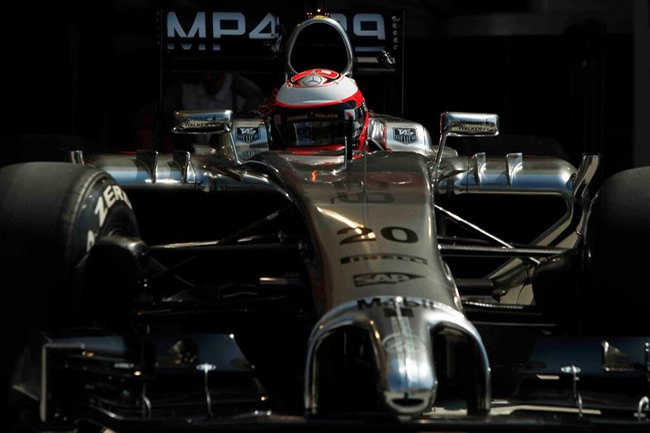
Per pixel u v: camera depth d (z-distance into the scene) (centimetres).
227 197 1858
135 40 3238
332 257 1248
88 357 1155
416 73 3338
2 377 1243
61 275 1272
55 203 1305
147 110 3044
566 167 1839
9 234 1276
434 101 3350
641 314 1300
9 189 1327
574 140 3356
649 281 1295
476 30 3325
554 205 1989
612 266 1317
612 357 1212
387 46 2486
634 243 1309
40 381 1155
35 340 1191
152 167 1712
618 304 1313
